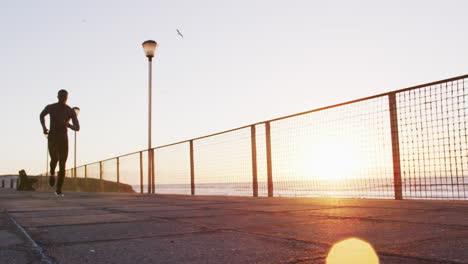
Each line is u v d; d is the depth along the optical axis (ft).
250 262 5.18
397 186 17.67
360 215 10.45
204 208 13.96
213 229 8.25
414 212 11.12
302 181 21.81
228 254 5.70
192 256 5.61
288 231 7.75
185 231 8.04
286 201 17.40
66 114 24.14
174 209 13.67
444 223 8.60
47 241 6.99
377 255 5.47
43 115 23.56
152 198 22.95
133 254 5.81
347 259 5.26
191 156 31.35
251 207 13.96
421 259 5.18
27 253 5.94
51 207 15.33
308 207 13.51
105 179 48.93
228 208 13.73
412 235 7.06
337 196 20.25
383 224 8.58
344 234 7.27
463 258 5.20
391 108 18.17
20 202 18.92
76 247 6.39
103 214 12.04
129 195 28.53
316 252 5.74
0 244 6.73
